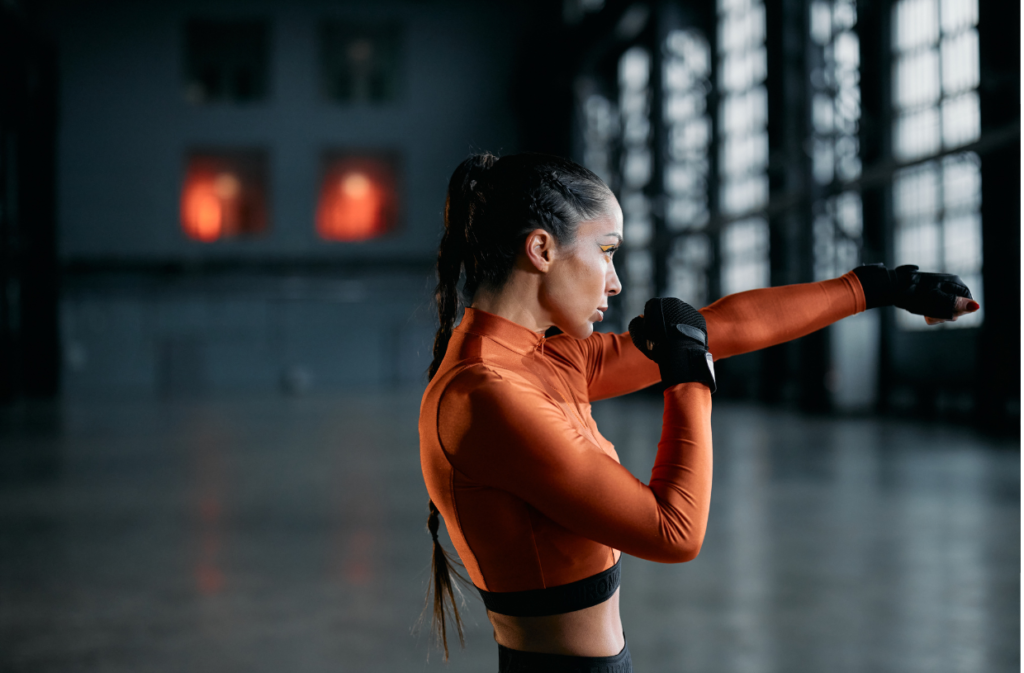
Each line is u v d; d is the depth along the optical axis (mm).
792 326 1354
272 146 35625
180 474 11164
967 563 6102
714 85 25594
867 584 5586
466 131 36656
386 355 36250
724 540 6934
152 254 34875
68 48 34469
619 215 1271
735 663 4191
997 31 14898
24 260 30188
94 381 34438
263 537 7285
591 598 1206
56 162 31000
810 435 15133
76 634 4742
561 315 1250
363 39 37312
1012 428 14656
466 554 1253
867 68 19234
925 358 18703
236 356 35469
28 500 9297
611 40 29891
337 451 13664
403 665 4211
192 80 36500
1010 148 14539
